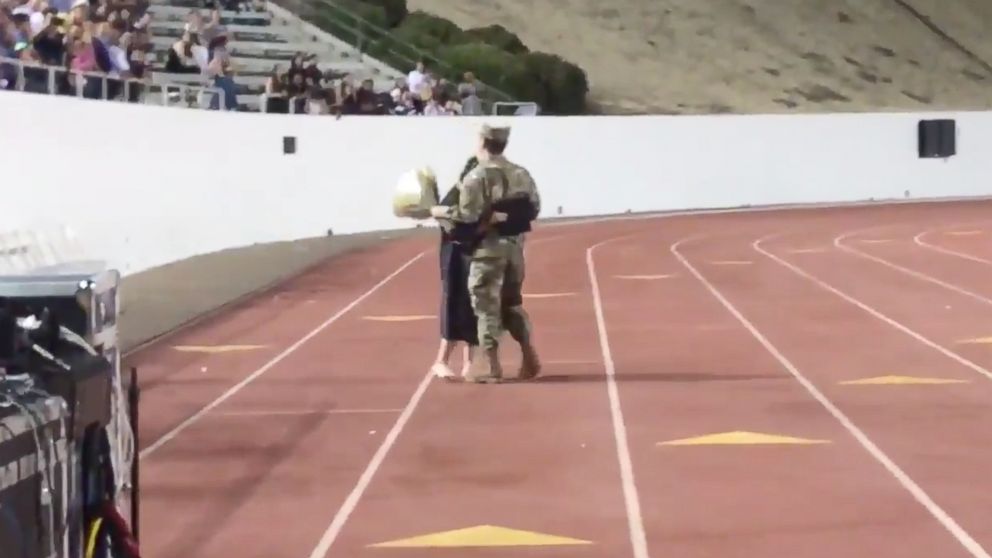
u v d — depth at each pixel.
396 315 18.86
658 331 17.03
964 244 30.78
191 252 26.34
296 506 8.77
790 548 7.62
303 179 31.58
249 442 10.74
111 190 22.25
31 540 4.75
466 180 12.94
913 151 47.09
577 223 37.50
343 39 43.03
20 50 21.11
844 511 8.43
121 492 5.98
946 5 60.53
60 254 9.20
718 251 29.30
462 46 45.19
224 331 17.31
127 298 20.23
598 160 40.34
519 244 13.19
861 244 30.98
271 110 32.66
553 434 10.87
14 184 18.30
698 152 42.75
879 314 18.48
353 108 34.78
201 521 8.43
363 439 10.80
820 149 45.28
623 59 52.34
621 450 10.26
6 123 18.05
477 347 14.42
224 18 39.28
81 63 23.31
